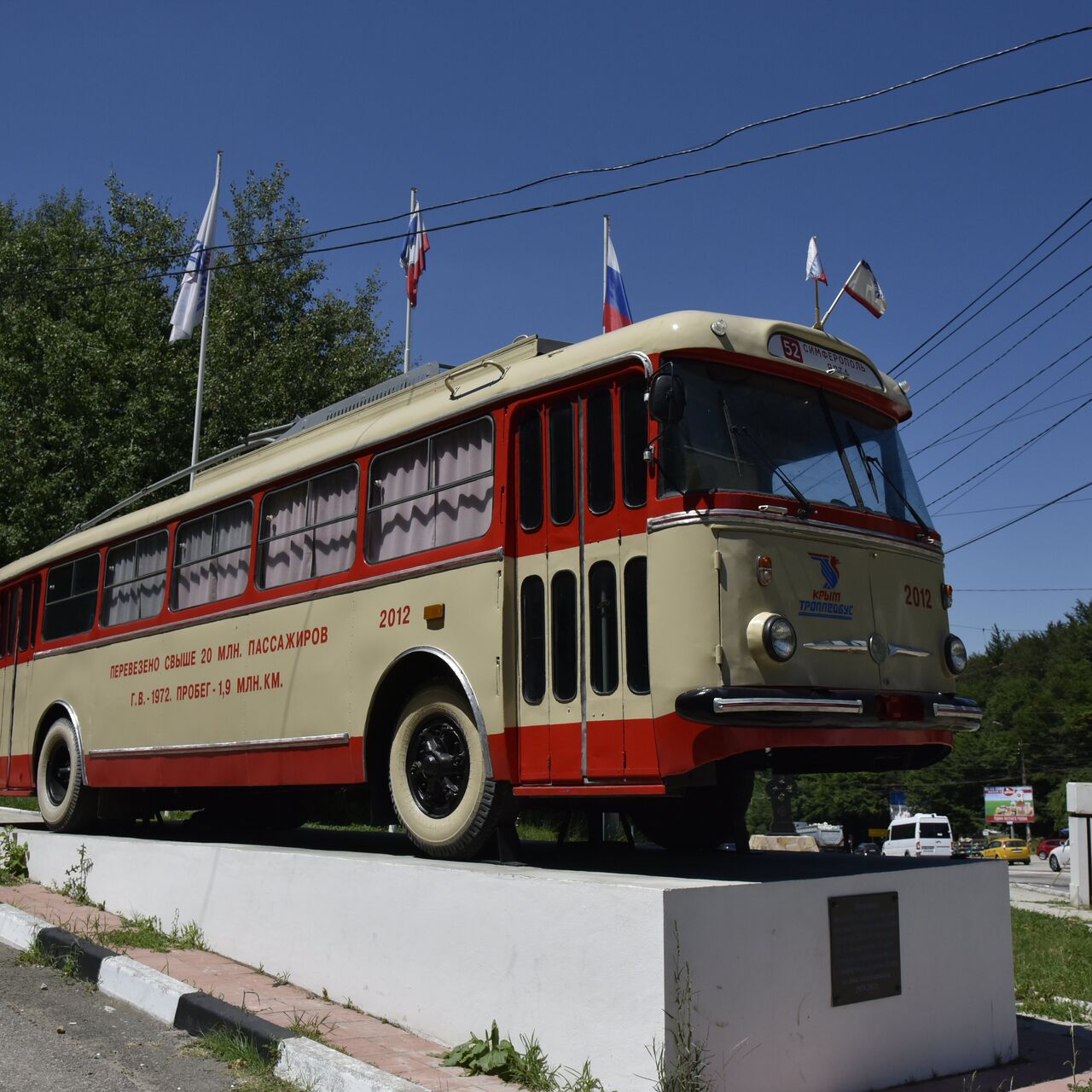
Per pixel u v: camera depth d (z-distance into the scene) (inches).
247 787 388.5
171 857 353.7
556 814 641.0
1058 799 2861.7
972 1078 236.2
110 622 478.3
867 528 279.9
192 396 1083.9
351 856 291.1
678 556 249.1
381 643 324.5
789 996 214.2
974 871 259.9
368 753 326.3
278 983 291.4
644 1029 196.7
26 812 738.8
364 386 1189.1
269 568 384.2
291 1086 217.3
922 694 279.1
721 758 240.4
